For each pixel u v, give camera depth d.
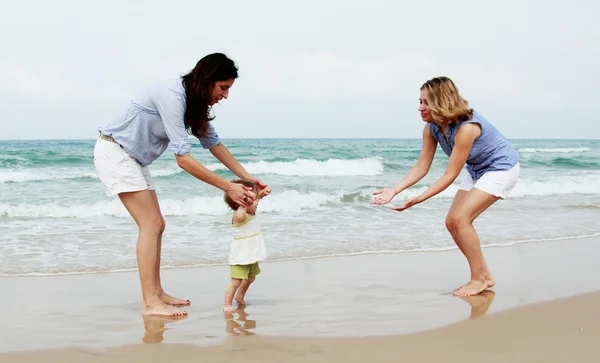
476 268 4.73
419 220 9.27
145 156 4.16
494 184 4.59
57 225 8.85
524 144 66.12
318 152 32.03
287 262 6.12
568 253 6.66
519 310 4.12
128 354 3.30
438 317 4.00
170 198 12.52
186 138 4.00
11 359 3.24
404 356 3.20
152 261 4.20
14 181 16.06
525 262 6.12
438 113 4.41
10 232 8.11
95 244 7.18
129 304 4.55
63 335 3.70
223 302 4.59
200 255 6.48
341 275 5.51
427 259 6.31
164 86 4.00
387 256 6.46
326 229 8.28
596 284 5.03
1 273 5.62
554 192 14.58
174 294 4.88
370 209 10.66
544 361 3.08
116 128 4.04
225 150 4.60
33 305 4.50
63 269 5.82
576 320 3.86
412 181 4.84
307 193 12.44
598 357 3.13
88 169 19.67
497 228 8.55
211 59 3.91
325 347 3.38
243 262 4.26
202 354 3.29
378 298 4.62
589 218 9.73
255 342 3.49
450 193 13.85
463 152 4.50
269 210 10.44
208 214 10.05
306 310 4.27
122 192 4.09
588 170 22.89
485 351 3.26
